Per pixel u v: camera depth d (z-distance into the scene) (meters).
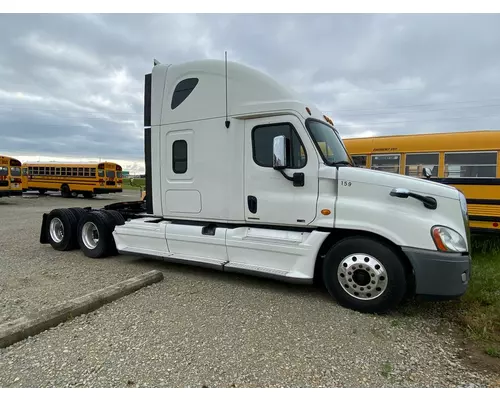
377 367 2.68
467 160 7.29
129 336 3.08
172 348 2.89
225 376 2.52
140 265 5.61
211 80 4.66
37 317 3.20
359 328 3.35
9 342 2.87
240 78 4.45
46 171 26.00
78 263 5.73
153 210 5.34
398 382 2.49
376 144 8.46
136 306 3.78
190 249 4.98
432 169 7.71
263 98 4.31
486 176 7.07
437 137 7.68
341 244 3.84
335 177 3.93
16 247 7.07
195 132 4.81
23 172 26.80
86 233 6.28
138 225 5.52
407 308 3.86
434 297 3.45
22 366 2.59
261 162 4.36
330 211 3.93
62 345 2.90
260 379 2.49
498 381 2.50
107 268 5.42
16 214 13.73
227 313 3.64
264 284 4.64
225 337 3.10
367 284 3.68
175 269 5.37
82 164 24.41
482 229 6.67
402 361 2.78
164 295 4.15
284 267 4.23
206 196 4.78
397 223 3.57
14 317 3.48
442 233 3.43
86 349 2.84
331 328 3.34
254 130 4.40
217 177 4.66
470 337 3.17
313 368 2.65
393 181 3.72
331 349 2.94
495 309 3.68
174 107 4.99
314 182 4.05
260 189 4.38
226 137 4.55
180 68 4.95
